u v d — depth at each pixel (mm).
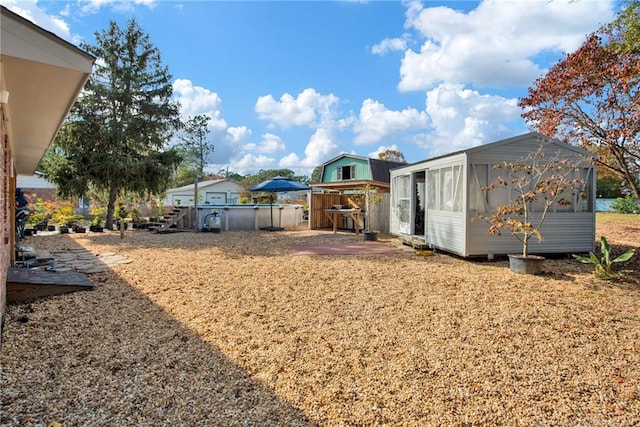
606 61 7113
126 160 14445
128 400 2297
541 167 7102
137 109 15219
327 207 16016
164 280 5660
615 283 5469
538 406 2295
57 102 3547
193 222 15438
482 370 2758
